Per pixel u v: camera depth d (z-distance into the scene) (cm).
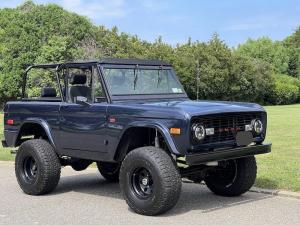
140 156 676
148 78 814
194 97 4697
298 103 5991
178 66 4462
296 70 6806
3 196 837
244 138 721
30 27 4081
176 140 657
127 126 711
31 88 2198
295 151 1304
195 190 868
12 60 3984
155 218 675
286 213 696
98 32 4478
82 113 777
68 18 4197
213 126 690
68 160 880
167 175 659
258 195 817
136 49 4575
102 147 754
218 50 4831
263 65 5462
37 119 852
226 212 705
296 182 873
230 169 801
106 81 763
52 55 3828
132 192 698
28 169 859
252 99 5350
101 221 668
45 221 673
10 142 905
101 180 988
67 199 812
